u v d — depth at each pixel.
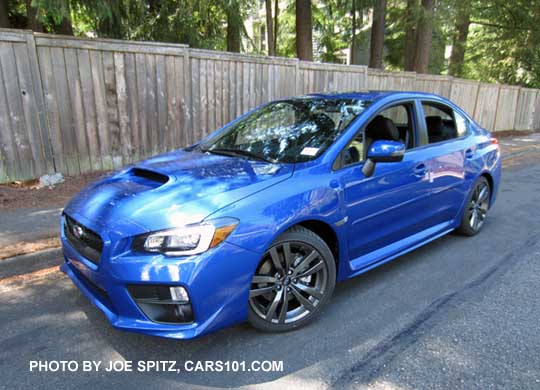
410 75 10.74
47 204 4.96
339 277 3.08
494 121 14.98
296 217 2.63
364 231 3.18
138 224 2.34
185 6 8.65
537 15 17.48
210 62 6.86
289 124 3.63
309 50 10.95
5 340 2.66
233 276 2.38
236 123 4.07
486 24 19.16
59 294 3.27
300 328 2.82
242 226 2.41
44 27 7.40
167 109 6.56
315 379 2.32
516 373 2.37
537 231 4.89
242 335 2.73
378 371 2.38
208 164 3.10
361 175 3.09
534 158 10.45
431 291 3.39
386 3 14.02
